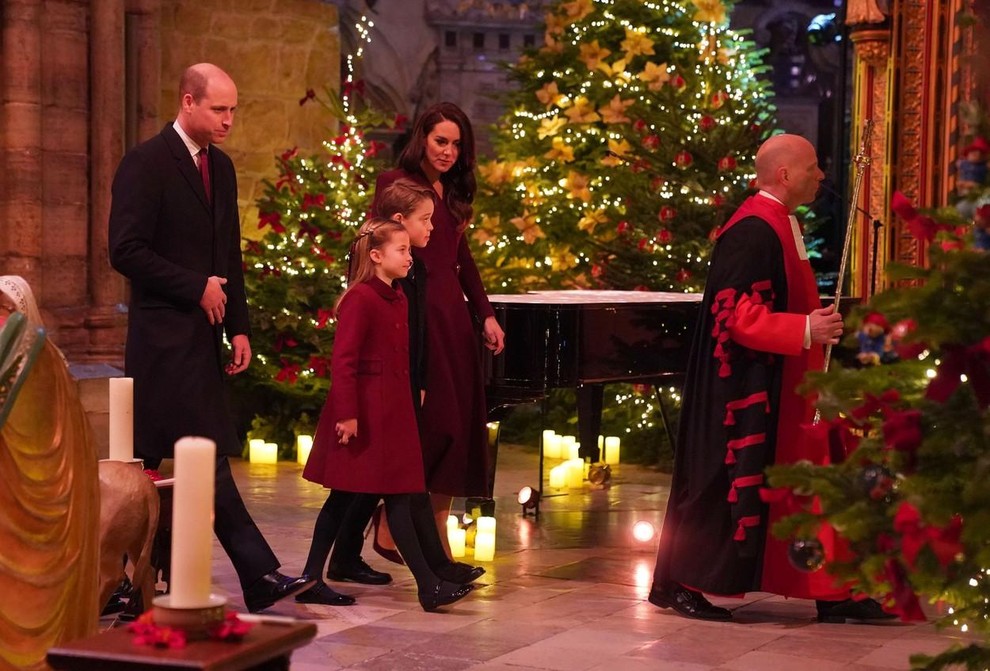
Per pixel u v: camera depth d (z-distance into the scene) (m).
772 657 4.91
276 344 10.33
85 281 9.93
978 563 2.61
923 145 9.69
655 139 10.39
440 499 6.37
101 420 9.46
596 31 12.08
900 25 10.16
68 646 2.21
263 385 10.53
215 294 5.35
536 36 18.88
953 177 8.69
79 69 9.81
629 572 6.50
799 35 19.97
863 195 11.14
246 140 11.93
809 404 5.40
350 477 5.55
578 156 11.91
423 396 6.04
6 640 3.49
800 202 5.64
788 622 5.51
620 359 7.13
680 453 5.61
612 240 10.81
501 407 7.06
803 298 5.54
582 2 11.82
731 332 5.38
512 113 12.43
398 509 5.63
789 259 5.50
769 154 5.57
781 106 19.95
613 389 10.77
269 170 12.06
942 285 2.63
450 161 6.09
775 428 5.41
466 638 5.17
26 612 3.52
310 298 10.40
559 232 11.48
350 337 5.56
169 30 11.47
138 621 2.30
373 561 6.71
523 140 12.11
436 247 6.12
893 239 10.23
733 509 5.36
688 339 7.43
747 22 19.84
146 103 10.57
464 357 6.16
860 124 11.28
